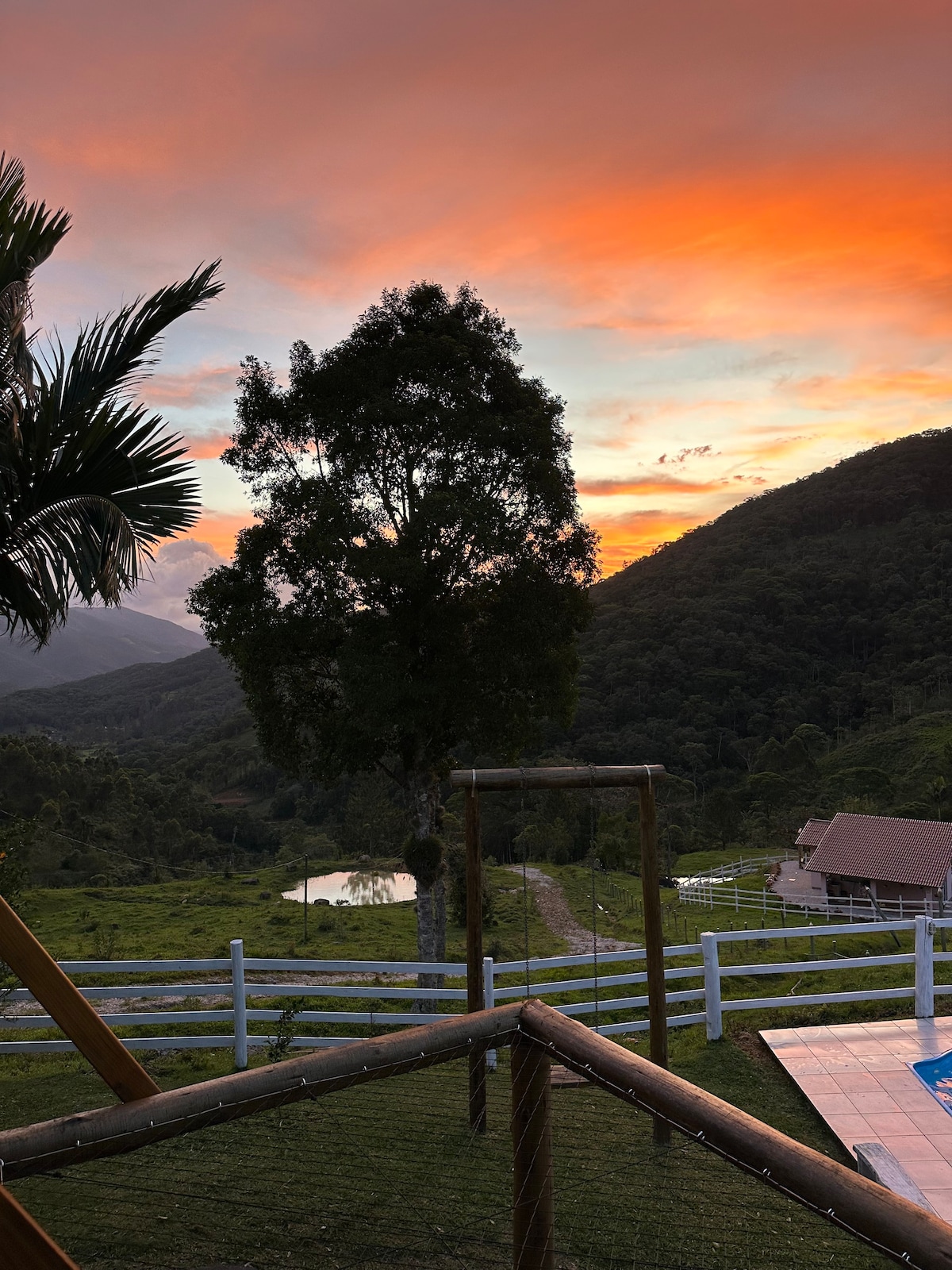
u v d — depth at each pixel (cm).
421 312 1505
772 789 7494
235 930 2617
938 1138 633
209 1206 447
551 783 650
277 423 1470
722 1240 453
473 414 1371
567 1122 599
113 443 523
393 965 855
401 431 1371
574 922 2862
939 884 3331
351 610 1390
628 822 5497
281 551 1405
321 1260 403
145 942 2288
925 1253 149
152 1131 180
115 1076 180
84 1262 390
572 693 1504
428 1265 401
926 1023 851
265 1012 858
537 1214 235
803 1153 172
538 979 1544
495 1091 652
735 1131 181
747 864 4312
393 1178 497
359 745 1451
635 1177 519
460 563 1404
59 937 2492
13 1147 171
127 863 7338
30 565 550
